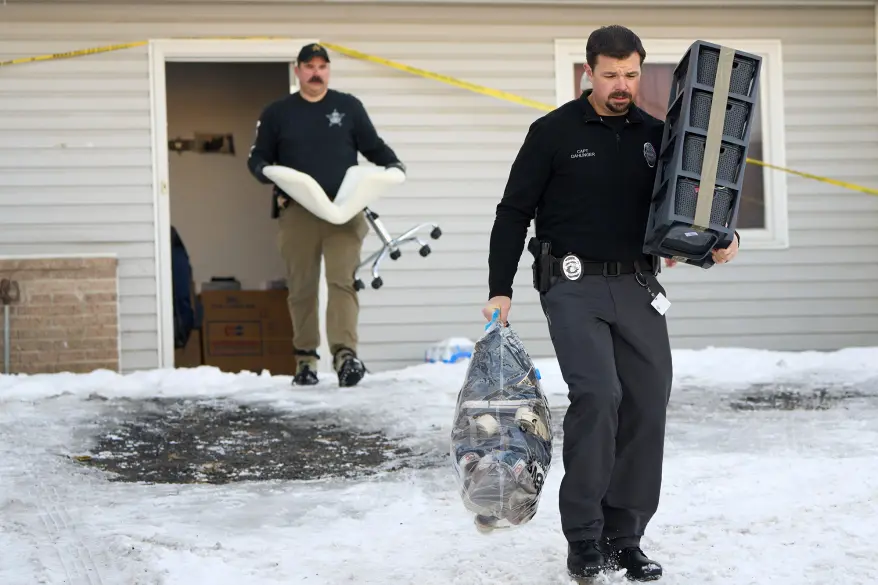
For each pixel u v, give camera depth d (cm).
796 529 577
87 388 1094
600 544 514
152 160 1392
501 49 1458
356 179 1039
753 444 799
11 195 1372
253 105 1853
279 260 1856
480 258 1443
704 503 637
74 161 1381
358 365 1054
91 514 638
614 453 500
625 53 501
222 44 1409
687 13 1499
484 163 1448
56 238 1377
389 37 1438
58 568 534
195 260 1839
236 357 1617
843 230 1520
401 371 1182
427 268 1433
